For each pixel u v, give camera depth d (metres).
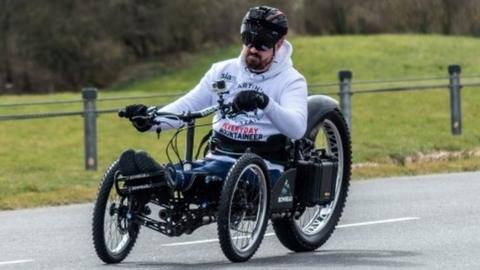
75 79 67.38
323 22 72.69
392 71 57.84
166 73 67.31
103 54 67.62
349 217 17.94
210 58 69.69
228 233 12.84
